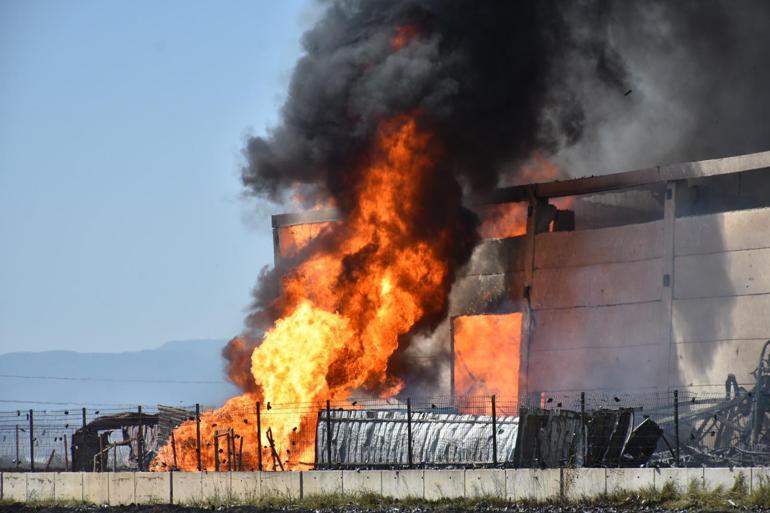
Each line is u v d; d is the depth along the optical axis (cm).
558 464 6569
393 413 7106
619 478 5578
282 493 6169
